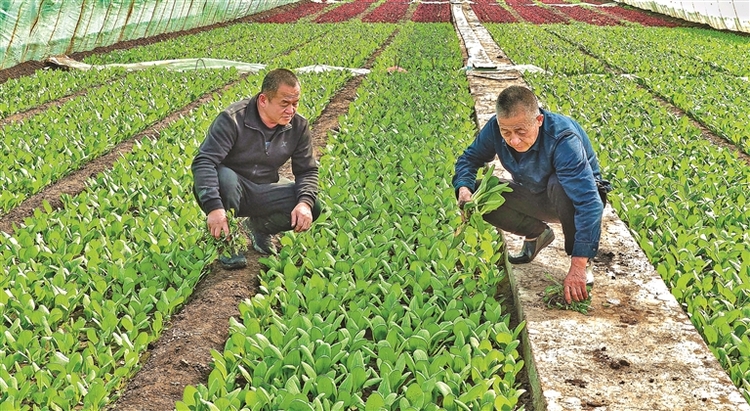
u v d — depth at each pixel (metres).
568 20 31.77
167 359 4.08
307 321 4.08
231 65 15.38
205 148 4.77
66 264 4.98
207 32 23.62
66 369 3.79
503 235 5.47
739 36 24.67
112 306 4.43
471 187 4.44
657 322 4.04
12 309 4.38
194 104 11.43
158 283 4.79
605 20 32.19
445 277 4.77
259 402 3.34
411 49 18.52
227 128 4.80
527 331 3.98
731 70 14.77
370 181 6.66
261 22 30.20
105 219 5.81
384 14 34.69
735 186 6.63
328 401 3.40
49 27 15.64
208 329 4.39
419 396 3.39
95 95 11.05
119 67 14.11
